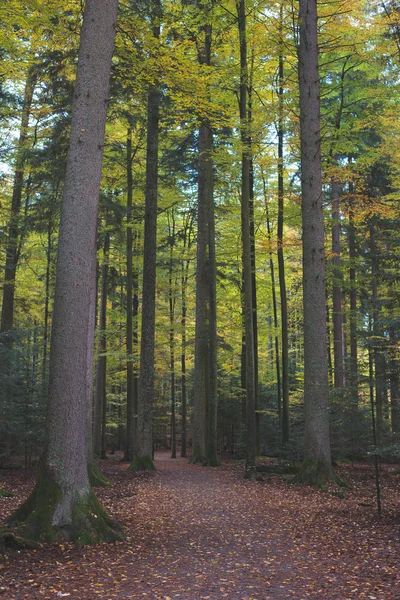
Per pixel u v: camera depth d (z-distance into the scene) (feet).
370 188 67.87
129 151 62.80
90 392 43.52
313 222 44.70
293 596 16.61
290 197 54.80
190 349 87.51
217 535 25.54
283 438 60.23
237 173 64.08
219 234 74.90
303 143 45.21
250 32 48.93
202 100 32.81
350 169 51.85
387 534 25.30
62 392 23.34
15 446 46.06
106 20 25.13
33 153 49.08
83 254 23.98
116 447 121.39
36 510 22.16
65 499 22.59
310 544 23.73
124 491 39.19
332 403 44.50
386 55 51.75
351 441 52.75
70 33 35.50
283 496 37.35
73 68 41.55
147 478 46.68
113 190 70.69
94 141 24.57
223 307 86.74
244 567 19.94
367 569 19.51
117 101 48.91
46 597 15.79
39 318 84.07
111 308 94.22
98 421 73.82
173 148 74.18
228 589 17.25
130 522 27.78
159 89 44.91
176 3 46.34
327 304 87.45
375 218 64.39
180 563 20.31
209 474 50.08
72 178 24.13
